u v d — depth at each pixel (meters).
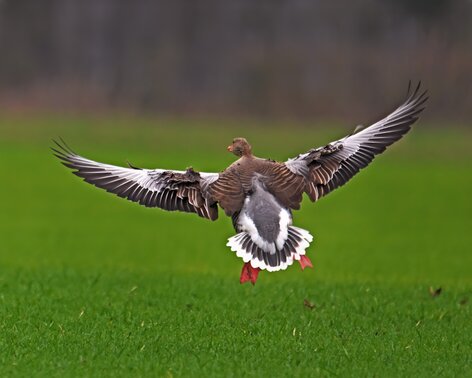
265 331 13.90
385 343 13.40
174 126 70.94
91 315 15.02
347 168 12.34
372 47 75.75
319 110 74.88
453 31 72.38
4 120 69.25
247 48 80.12
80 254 25.27
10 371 11.82
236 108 76.56
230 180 12.18
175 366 11.96
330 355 12.61
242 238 11.89
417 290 18.02
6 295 16.75
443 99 70.69
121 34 81.81
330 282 19.05
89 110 74.81
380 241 28.28
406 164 54.06
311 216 34.78
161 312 15.27
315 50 77.44
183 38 81.69
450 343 13.45
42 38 80.31
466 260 24.33
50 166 48.91
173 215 34.84
